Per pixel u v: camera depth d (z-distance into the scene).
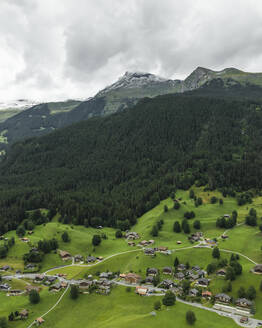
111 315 115.50
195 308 114.00
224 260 149.38
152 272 148.88
